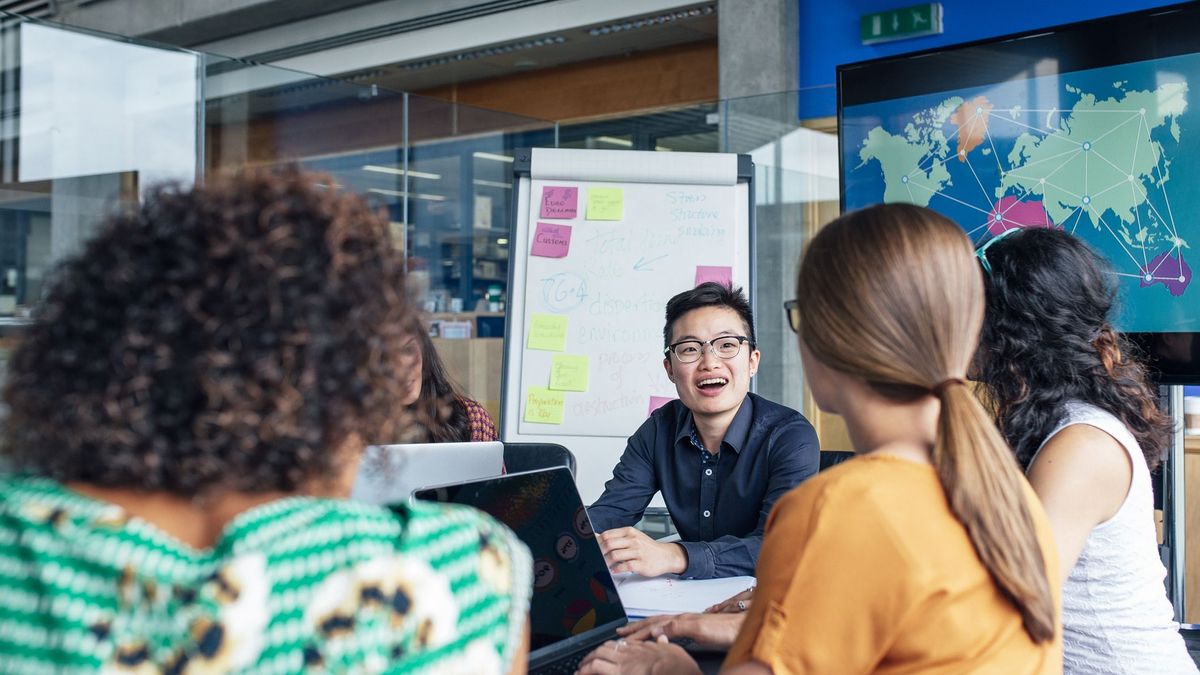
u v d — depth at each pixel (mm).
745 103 5125
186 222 618
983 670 858
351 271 634
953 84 3479
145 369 574
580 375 3213
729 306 2271
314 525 606
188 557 581
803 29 5422
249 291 592
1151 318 3059
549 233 3324
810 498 905
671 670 1201
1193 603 3436
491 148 6023
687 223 3268
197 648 552
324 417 613
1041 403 1468
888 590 852
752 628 906
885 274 902
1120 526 1397
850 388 948
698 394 2234
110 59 4027
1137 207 3096
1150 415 1534
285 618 576
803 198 4949
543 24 6578
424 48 7188
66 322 604
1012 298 1509
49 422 590
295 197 649
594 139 5980
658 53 7070
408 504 700
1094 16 4488
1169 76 3014
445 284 5777
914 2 4988
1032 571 875
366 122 5277
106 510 590
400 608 612
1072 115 3215
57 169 3844
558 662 1335
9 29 3697
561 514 1473
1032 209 3318
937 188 3539
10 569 575
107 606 561
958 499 874
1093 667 1414
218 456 582
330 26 7254
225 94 4516
